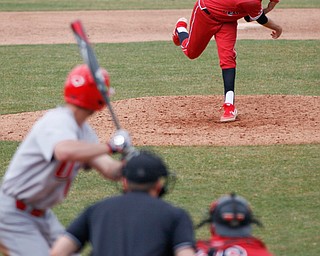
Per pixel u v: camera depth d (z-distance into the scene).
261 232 22.48
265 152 31.23
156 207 13.59
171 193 26.05
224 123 36.38
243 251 13.48
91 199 25.81
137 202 13.65
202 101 41.16
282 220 23.50
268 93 44.94
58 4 94.81
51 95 44.78
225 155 30.89
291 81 48.94
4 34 71.75
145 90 46.38
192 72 52.81
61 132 15.34
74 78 16.00
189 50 38.09
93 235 13.69
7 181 16.41
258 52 60.88
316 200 25.42
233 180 27.61
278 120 36.75
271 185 27.03
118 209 13.62
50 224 17.16
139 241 13.36
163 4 94.19
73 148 15.02
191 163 29.75
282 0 95.69
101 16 82.94
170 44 65.56
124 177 14.12
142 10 88.06
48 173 16.00
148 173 13.80
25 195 16.34
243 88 46.66
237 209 13.52
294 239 21.95
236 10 35.84
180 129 35.22
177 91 45.97
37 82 49.03
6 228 16.62
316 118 37.06
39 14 84.62
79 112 16.14
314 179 27.72
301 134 34.03
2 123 36.91
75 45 65.00
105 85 15.84
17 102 42.78
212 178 27.86
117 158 30.77
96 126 35.62
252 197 25.69
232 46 36.62
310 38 67.75
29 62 56.94
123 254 13.33
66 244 13.91
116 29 74.25
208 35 36.97
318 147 32.00
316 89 46.12
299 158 30.39
